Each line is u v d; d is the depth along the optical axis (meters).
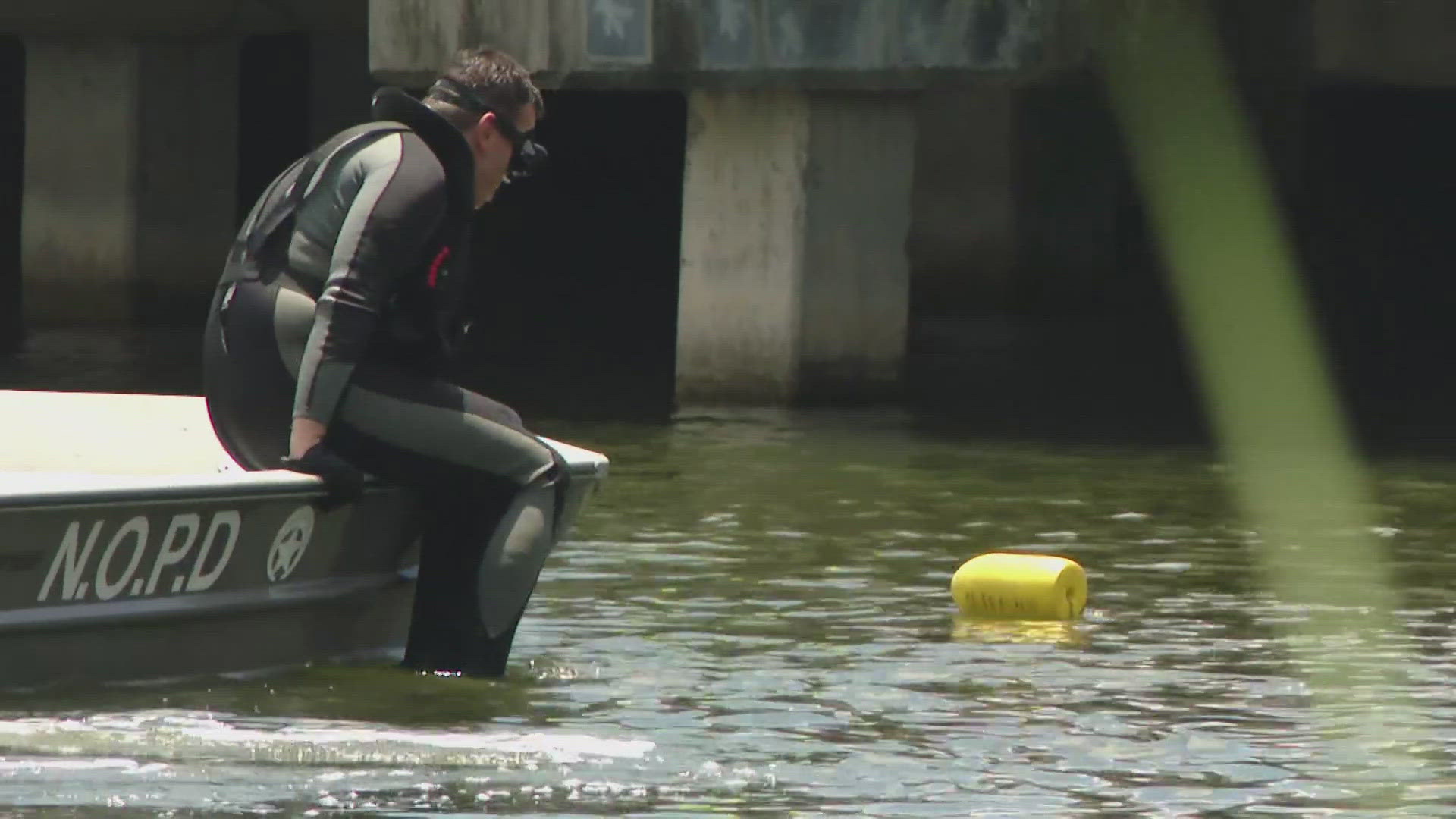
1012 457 45.00
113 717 21.50
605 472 26.02
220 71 76.94
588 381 59.38
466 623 24.03
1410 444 48.47
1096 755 21.17
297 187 23.95
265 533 23.17
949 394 56.69
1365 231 93.62
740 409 53.03
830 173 53.06
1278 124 85.12
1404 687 24.33
